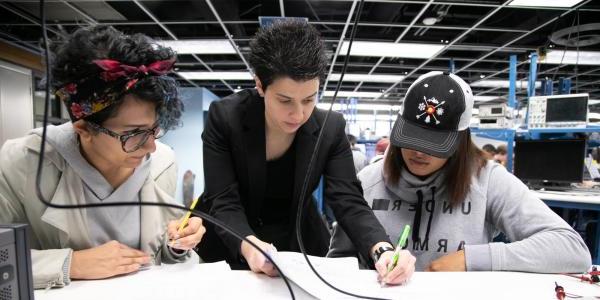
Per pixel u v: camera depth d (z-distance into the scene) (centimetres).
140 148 65
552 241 79
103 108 59
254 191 92
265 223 100
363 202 89
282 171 95
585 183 261
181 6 347
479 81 629
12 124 391
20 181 69
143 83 59
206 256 96
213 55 516
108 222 77
